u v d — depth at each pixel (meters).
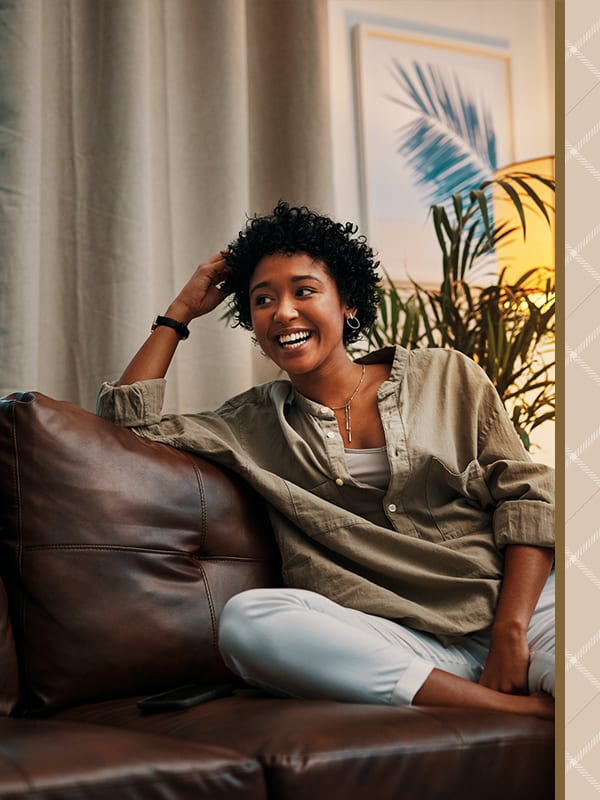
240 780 1.07
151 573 1.60
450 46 3.27
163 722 1.31
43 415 1.60
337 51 3.13
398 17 3.23
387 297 3.05
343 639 1.38
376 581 1.66
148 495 1.64
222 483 1.74
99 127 2.65
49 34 2.65
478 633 1.62
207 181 2.79
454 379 1.80
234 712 1.27
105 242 2.62
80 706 1.52
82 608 1.53
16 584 1.54
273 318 1.79
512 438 1.76
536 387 2.50
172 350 1.91
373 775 1.13
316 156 2.88
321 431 1.77
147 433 1.76
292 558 1.68
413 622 1.57
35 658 1.51
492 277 3.18
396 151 3.15
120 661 1.54
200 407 2.75
